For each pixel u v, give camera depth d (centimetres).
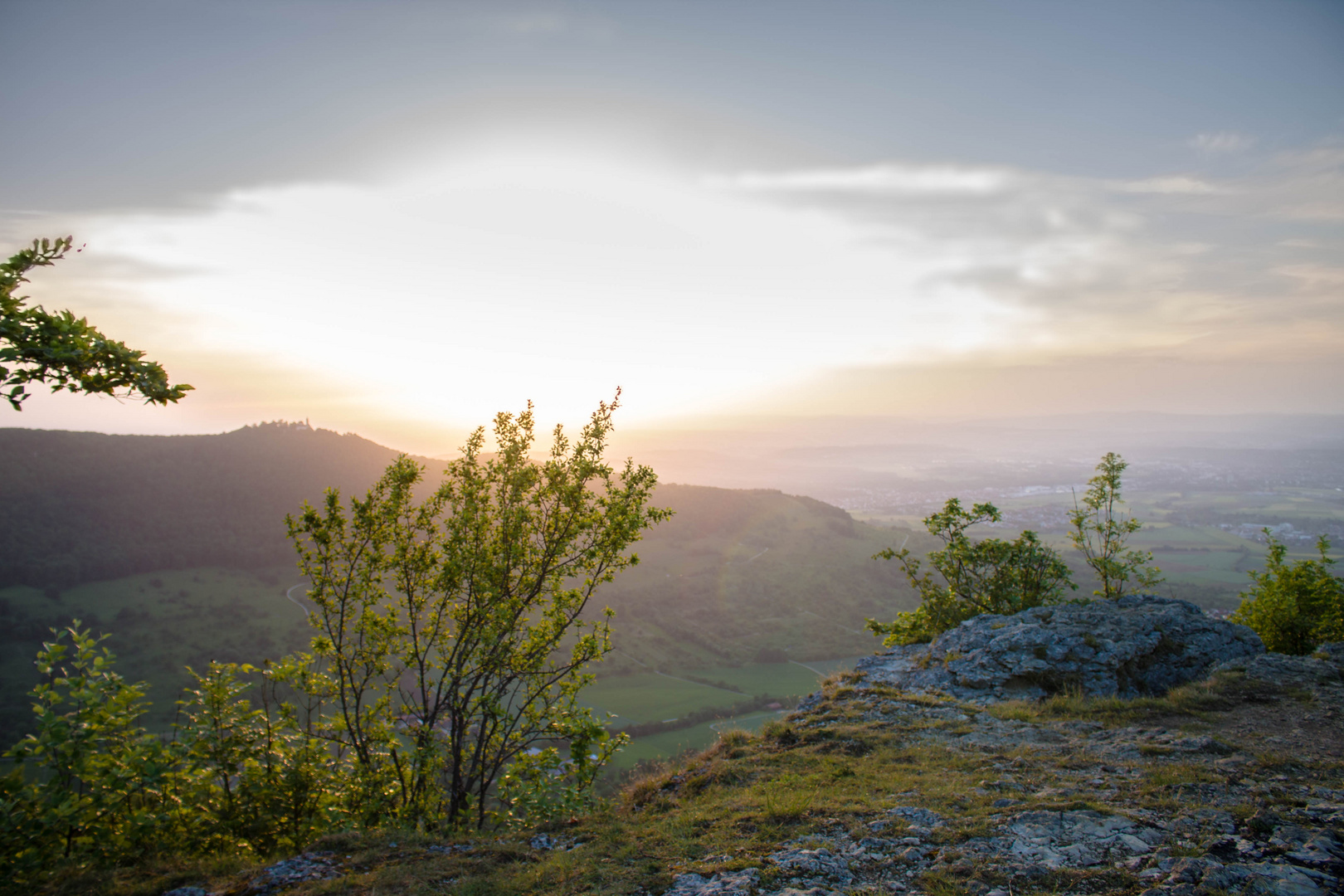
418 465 1007
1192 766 748
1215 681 1086
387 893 577
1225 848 540
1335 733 848
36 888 614
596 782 1005
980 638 1406
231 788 849
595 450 1007
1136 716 978
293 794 840
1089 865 535
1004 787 731
